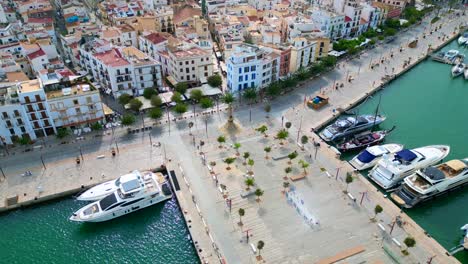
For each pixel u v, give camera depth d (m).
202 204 97.75
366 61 185.12
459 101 154.12
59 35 198.62
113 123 131.62
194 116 137.50
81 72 163.25
